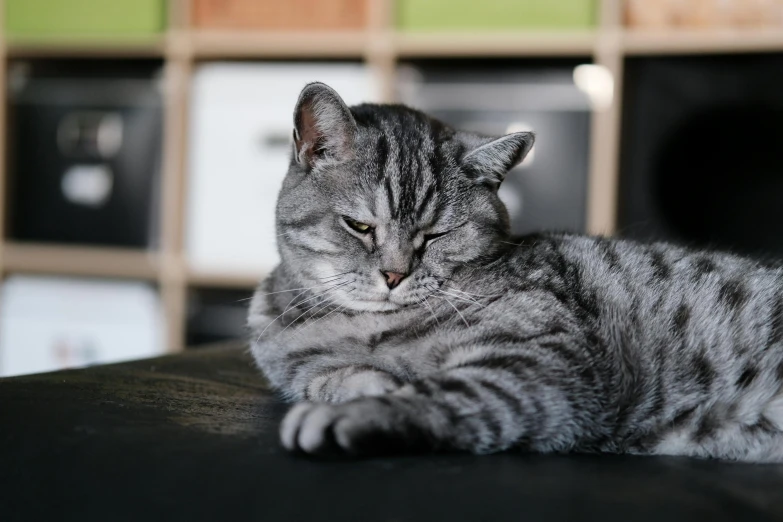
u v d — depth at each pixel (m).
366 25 2.39
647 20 2.30
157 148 2.48
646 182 2.36
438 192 1.71
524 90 2.34
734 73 2.33
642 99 2.36
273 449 1.22
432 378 1.36
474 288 1.68
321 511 1.06
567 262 1.71
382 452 1.22
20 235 2.53
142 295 2.45
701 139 2.35
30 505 1.13
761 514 1.07
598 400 1.49
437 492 1.09
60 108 2.51
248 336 1.82
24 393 1.43
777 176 2.33
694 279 1.69
